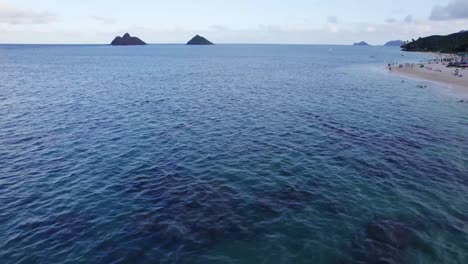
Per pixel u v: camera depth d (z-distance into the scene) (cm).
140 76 8206
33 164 2361
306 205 1788
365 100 5006
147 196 1878
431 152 2638
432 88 6297
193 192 1927
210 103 4606
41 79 7531
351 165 2361
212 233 1521
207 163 2384
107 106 4366
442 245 1439
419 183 2072
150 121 3566
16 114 3875
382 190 1975
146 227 1569
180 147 2728
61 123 3475
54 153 2584
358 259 1346
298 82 7194
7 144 2789
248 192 1934
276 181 2089
